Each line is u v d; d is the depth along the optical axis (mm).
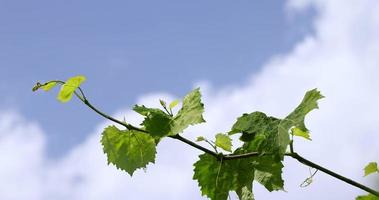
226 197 2768
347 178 2539
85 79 2799
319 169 2510
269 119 2494
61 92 2809
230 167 2771
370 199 2656
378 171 2604
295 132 2531
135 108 2750
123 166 2896
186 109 2670
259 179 2730
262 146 2441
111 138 2900
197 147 2734
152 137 2641
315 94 2396
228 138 2723
